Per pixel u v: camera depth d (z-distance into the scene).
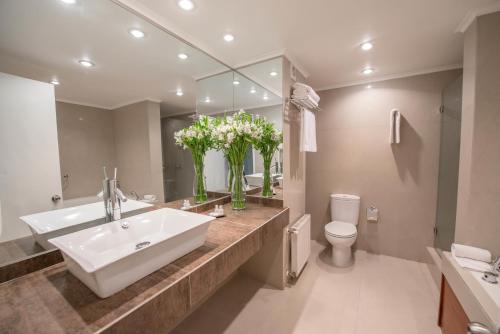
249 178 2.17
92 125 1.25
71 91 1.15
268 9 1.33
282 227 1.92
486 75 1.36
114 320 0.68
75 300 0.77
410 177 2.45
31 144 1.01
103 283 0.75
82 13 1.15
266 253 2.08
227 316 1.70
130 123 1.46
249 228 1.49
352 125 2.69
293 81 2.12
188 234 1.08
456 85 1.93
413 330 1.53
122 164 1.41
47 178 1.07
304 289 2.00
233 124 1.85
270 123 2.02
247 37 1.65
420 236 2.44
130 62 1.42
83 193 1.21
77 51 1.17
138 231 1.20
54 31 1.07
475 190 1.42
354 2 1.28
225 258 1.16
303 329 1.55
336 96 2.76
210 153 2.06
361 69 2.30
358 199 2.61
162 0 1.23
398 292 1.93
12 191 0.95
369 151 2.62
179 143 1.81
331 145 2.83
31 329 0.65
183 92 1.79
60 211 1.12
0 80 0.92
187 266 0.98
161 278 0.89
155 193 1.63
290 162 2.16
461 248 1.44
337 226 2.45
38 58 1.03
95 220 1.26
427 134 2.34
